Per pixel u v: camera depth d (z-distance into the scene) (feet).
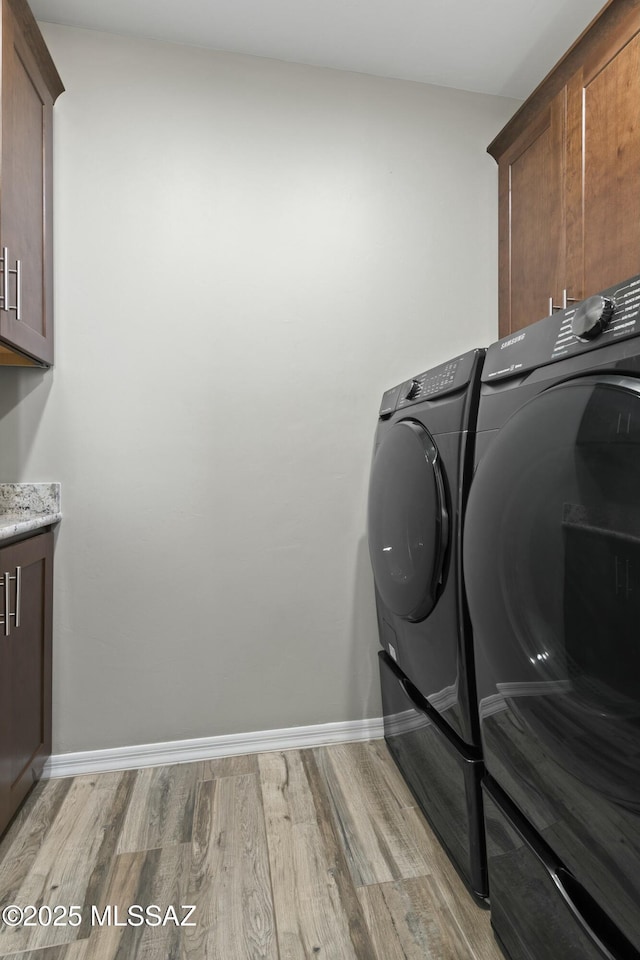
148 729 5.82
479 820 3.67
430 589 3.96
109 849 4.31
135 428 5.81
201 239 5.96
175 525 5.90
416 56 6.12
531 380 3.05
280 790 5.17
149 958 3.34
